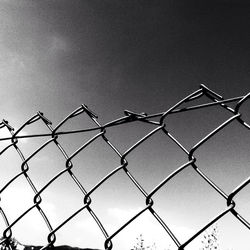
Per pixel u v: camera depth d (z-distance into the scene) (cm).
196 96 151
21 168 177
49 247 145
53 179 163
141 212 130
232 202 110
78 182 156
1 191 172
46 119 188
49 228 150
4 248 158
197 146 130
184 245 111
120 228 131
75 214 146
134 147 152
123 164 152
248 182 108
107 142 164
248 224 103
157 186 132
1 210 168
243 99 123
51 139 180
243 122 123
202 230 109
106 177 150
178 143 139
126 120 164
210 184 119
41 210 156
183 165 130
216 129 127
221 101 136
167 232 120
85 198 149
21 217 159
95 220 142
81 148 167
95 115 175
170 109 149
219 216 108
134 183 142
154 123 156
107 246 132
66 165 167
